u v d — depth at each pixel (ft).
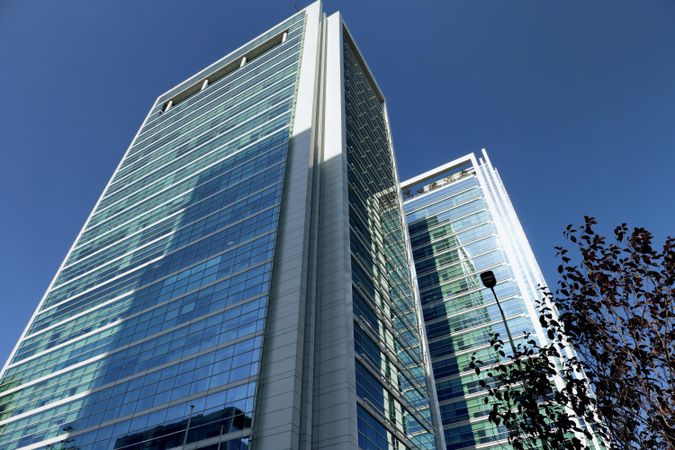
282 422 120.78
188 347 161.48
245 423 124.16
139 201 286.05
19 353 233.76
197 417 135.13
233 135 271.28
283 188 198.70
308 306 153.79
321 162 219.41
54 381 198.18
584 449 55.52
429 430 179.93
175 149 313.94
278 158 218.59
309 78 268.82
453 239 364.99
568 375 59.98
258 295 158.61
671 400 50.08
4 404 204.95
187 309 178.91
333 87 266.16
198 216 227.20
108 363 184.24
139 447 139.54
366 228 218.59
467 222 371.97
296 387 128.06
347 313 150.41
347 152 232.73
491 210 365.81
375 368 162.40
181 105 376.27
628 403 53.31
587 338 58.59
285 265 164.35
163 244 229.25
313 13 347.36
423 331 223.51
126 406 157.99
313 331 147.23
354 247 193.06
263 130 250.98
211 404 135.54
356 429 124.88
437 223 387.14
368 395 147.95
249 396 129.80
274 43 357.20
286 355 136.05
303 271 159.43
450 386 272.92
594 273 59.72
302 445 120.26
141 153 348.38
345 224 182.60
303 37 322.34
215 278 181.88
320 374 138.72
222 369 143.74
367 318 175.11
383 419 149.89
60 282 268.82
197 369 150.30
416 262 365.81
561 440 56.13
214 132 294.05
